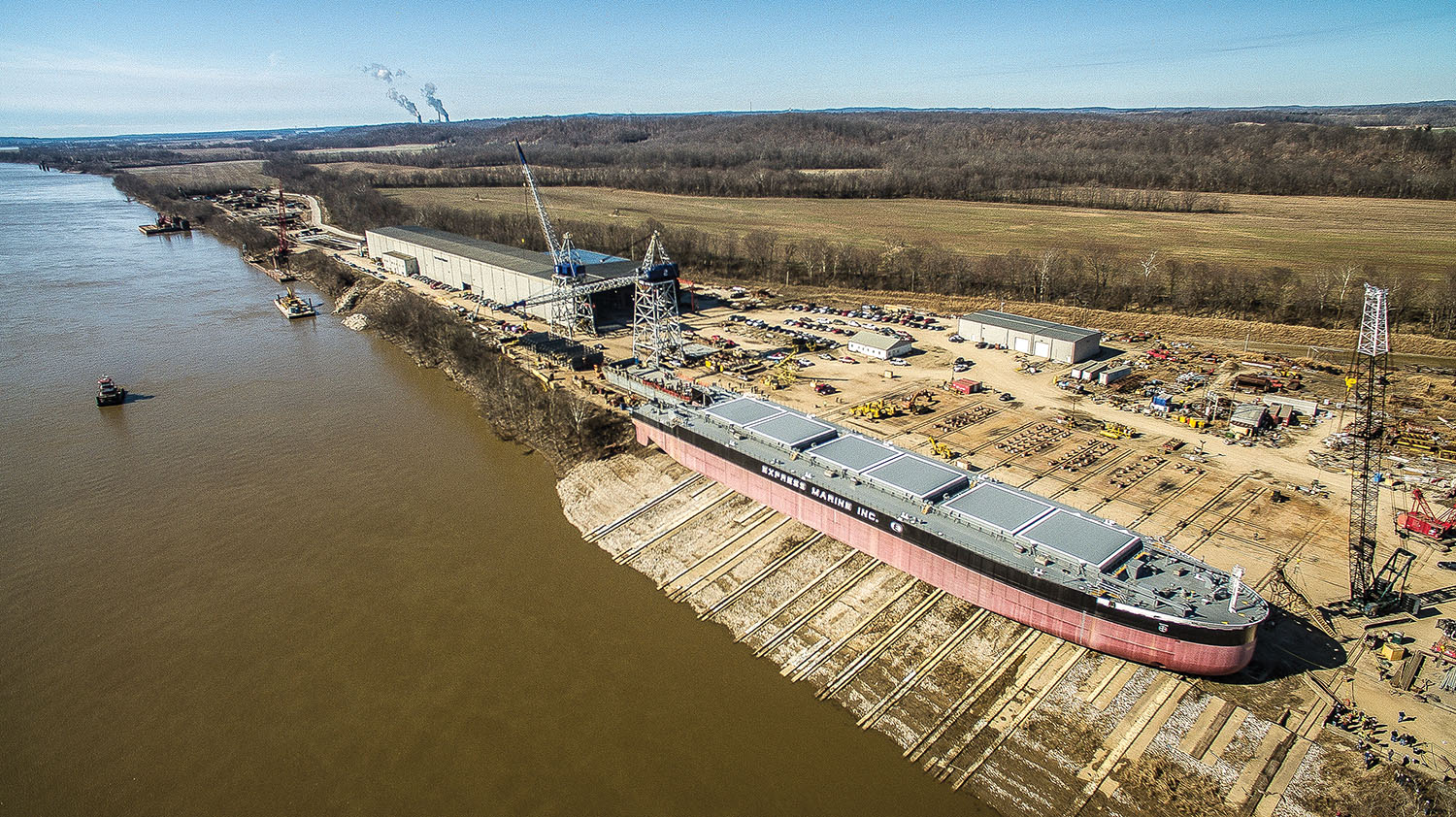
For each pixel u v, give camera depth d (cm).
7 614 10356
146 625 10138
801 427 13100
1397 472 12362
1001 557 9469
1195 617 8331
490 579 11012
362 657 9531
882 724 8438
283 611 10369
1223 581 9044
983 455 13288
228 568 11300
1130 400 15725
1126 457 13188
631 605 10469
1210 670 8362
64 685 9169
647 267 18512
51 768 8075
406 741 8312
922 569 10288
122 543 11912
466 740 8312
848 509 10956
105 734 8494
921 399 15938
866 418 14925
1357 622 9056
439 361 19625
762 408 14150
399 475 13975
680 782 7750
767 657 9481
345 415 16638
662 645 9694
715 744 8200
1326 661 8556
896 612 9944
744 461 12381
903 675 9031
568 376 17662
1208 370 17400
